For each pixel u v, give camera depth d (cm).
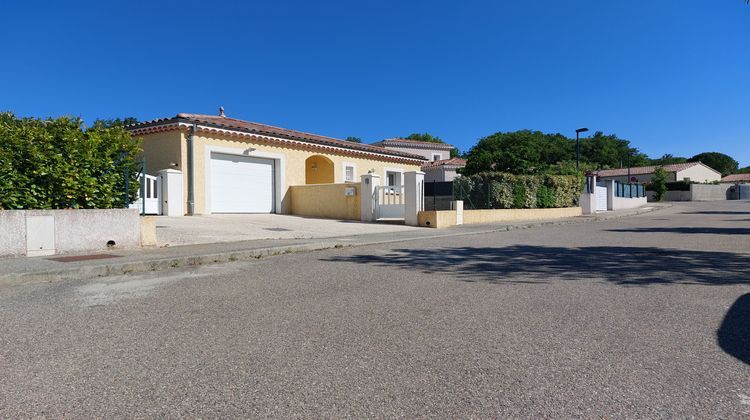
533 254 891
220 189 1697
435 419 251
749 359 333
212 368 321
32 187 800
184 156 1577
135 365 326
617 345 363
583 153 7731
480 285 594
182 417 254
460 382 297
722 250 917
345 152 2170
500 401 271
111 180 895
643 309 469
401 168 2528
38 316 450
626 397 275
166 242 974
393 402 271
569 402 270
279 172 1892
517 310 468
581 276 652
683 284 591
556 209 2288
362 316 450
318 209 1855
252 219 1568
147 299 522
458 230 1452
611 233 1358
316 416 254
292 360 336
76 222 827
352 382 298
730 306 478
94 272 672
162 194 1518
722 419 250
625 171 6544
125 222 882
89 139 857
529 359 335
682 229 1465
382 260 818
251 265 766
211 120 1894
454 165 3972
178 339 381
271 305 493
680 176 6094
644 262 775
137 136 1675
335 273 686
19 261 728
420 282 615
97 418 252
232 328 411
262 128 2089
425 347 362
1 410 261
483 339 379
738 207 3319
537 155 3950
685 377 303
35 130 809
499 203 2003
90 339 381
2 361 333
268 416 254
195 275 674
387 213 1709
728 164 9031
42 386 292
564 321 428
